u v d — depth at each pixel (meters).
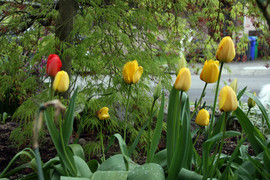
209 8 4.31
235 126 4.88
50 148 4.13
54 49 3.31
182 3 4.13
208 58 4.54
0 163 3.78
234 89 1.98
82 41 3.60
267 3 1.33
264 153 1.95
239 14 4.47
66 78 1.65
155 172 1.79
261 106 2.09
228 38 1.74
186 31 4.62
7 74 3.81
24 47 3.81
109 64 3.60
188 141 1.84
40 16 3.85
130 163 2.12
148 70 3.54
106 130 4.21
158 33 4.14
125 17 3.77
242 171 1.97
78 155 2.23
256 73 12.24
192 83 10.52
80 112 4.53
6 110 4.36
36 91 3.97
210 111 5.46
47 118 1.75
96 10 3.38
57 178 1.93
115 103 3.68
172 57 4.07
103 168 2.09
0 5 3.99
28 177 2.07
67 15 3.82
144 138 3.83
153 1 4.05
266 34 4.01
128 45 3.74
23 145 3.80
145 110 3.80
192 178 1.86
